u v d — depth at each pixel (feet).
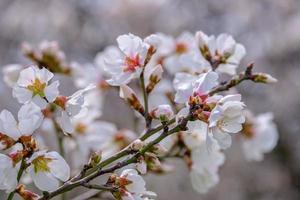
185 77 2.67
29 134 2.33
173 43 3.18
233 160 8.19
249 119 3.27
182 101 2.39
